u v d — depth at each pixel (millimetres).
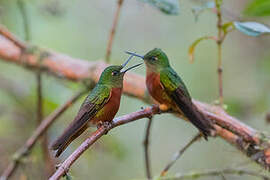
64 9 10586
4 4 11641
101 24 14086
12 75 12164
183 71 14078
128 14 14125
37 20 13141
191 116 6398
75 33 13906
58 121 11289
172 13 7984
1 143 10945
